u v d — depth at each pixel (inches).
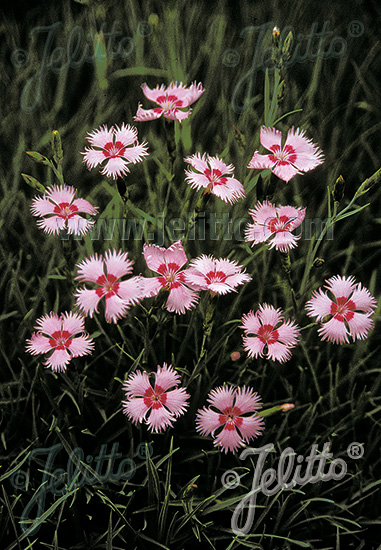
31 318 19.9
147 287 16.1
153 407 16.2
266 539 17.7
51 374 19.1
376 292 21.6
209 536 17.6
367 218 22.8
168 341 20.2
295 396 19.3
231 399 16.4
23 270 21.5
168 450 18.5
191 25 26.8
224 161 22.1
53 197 17.2
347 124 25.4
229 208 21.4
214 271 16.4
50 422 18.7
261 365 19.7
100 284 16.0
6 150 24.2
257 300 21.1
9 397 19.2
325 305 16.4
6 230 22.0
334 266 22.3
